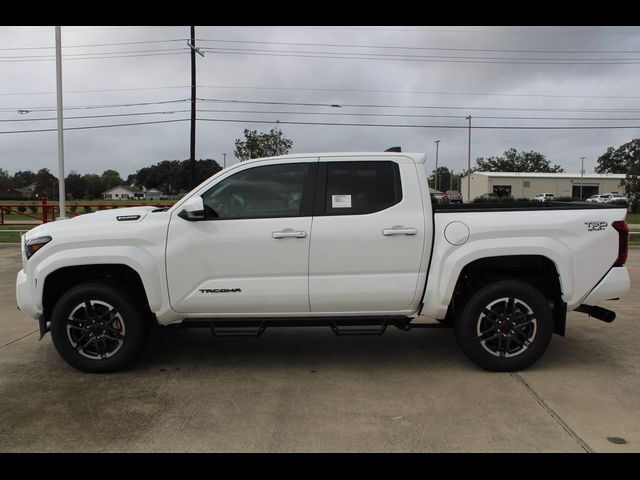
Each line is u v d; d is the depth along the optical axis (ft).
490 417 12.39
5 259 43.11
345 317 15.42
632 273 34.55
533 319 15.12
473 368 15.87
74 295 15.17
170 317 15.29
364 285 14.94
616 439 11.25
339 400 13.52
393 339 19.13
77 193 396.57
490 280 15.33
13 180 427.33
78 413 12.82
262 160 15.37
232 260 14.89
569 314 22.77
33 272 15.20
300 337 19.54
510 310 15.19
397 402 13.34
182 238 14.93
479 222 14.93
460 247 14.92
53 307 16.15
